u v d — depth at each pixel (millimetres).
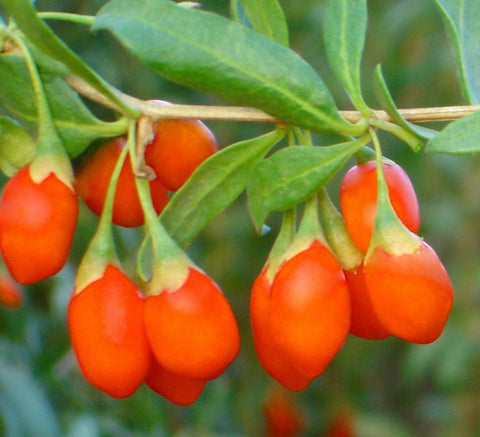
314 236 236
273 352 239
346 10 243
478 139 229
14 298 431
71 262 484
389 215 231
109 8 228
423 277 228
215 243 593
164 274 231
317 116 234
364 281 239
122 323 231
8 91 241
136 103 239
